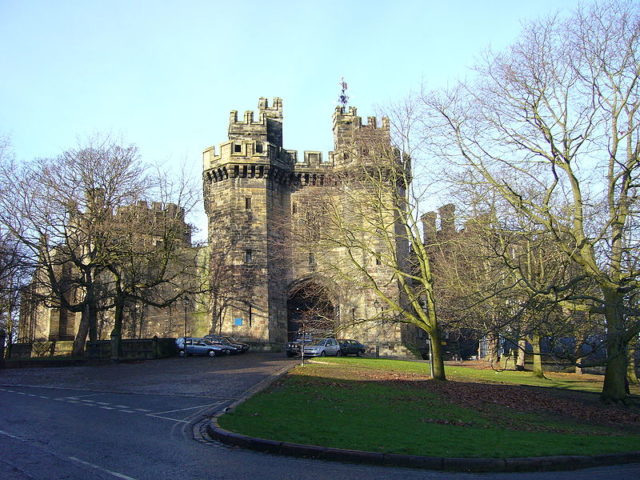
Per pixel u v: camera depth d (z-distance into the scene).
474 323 30.61
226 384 21.42
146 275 40.91
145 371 28.44
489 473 9.65
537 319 20.77
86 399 17.91
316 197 32.53
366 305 46.94
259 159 48.59
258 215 48.09
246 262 47.19
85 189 36.81
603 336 24.73
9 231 36.28
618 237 20.17
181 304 51.22
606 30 19.23
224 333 45.69
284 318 48.22
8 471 8.33
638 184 18.66
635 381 35.38
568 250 19.19
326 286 47.47
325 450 10.01
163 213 39.44
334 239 28.23
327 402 16.39
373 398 17.92
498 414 16.69
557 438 12.87
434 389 21.62
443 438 11.70
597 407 20.14
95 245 37.12
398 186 30.62
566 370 44.31
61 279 39.16
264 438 10.76
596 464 10.73
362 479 8.65
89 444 10.47
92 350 36.00
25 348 44.69
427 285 25.98
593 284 21.20
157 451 10.01
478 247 26.44
